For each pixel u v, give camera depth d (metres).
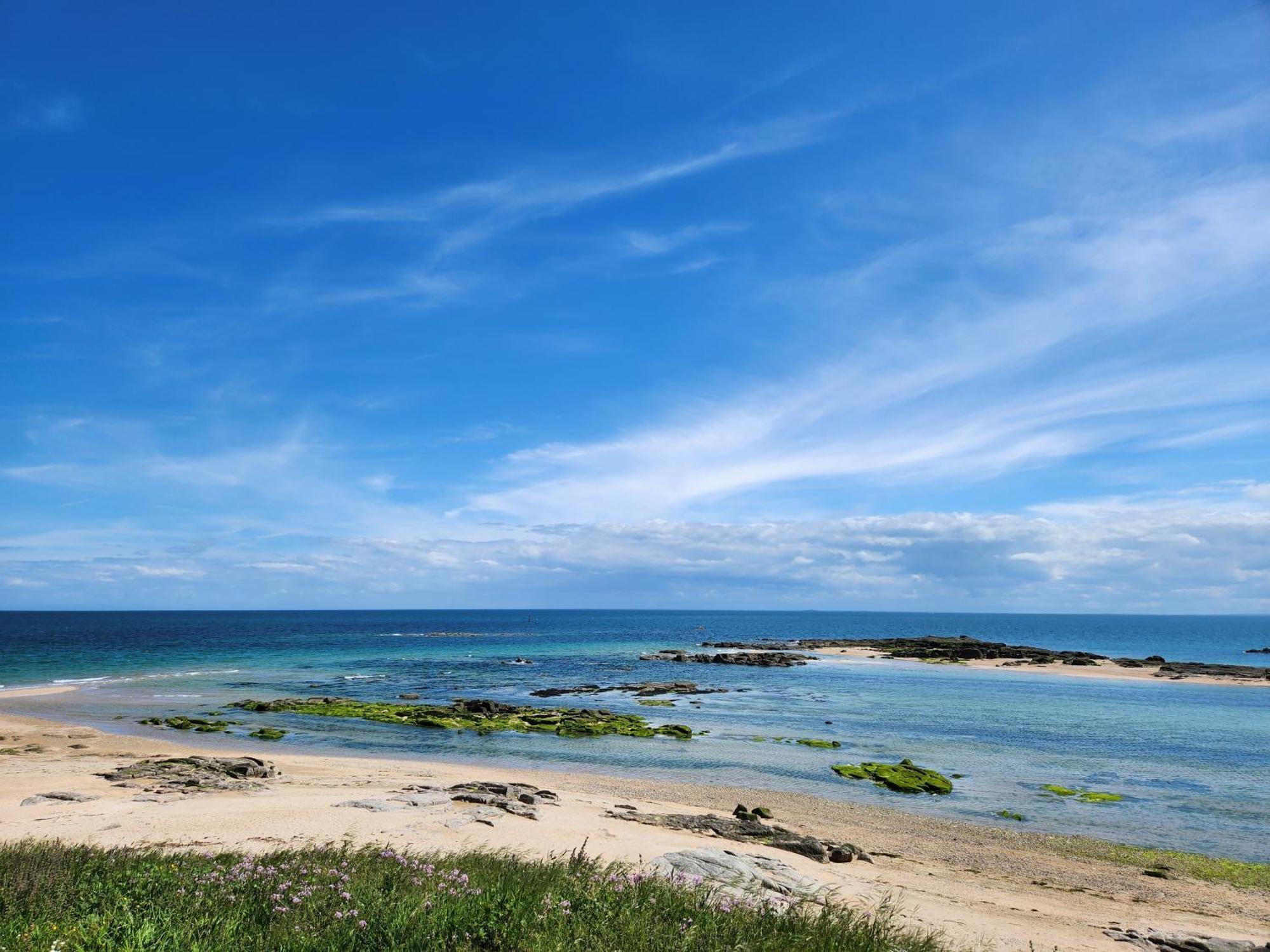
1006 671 75.12
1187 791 26.69
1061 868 18.61
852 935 8.96
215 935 7.11
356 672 68.62
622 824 19.34
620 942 7.33
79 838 15.30
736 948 7.64
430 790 22.55
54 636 124.31
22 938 6.55
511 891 8.74
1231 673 71.06
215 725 37.16
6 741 31.55
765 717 43.97
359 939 7.05
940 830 21.84
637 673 72.06
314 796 21.38
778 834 19.36
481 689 57.34
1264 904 16.39
